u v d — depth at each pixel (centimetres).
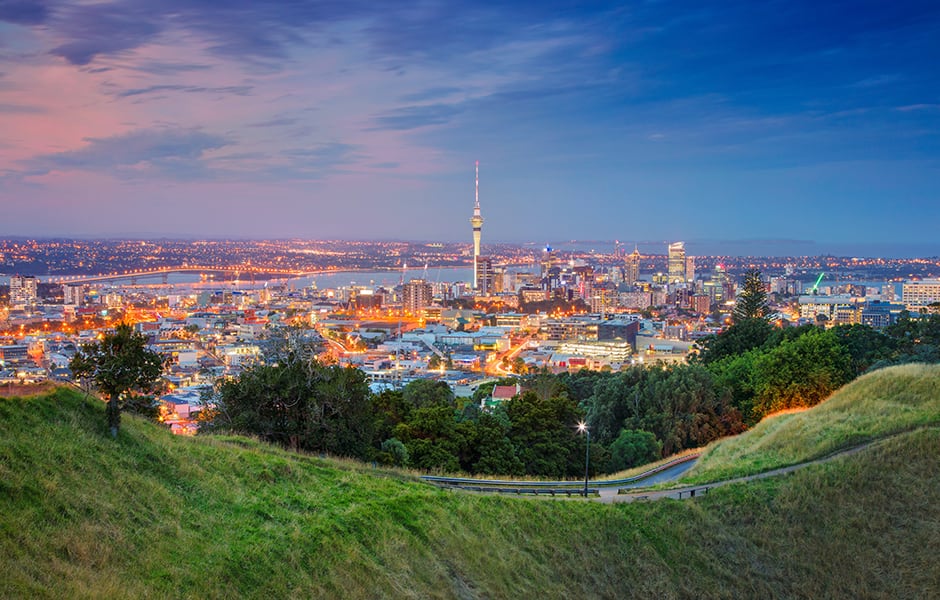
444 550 3766
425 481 4869
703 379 8781
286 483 3994
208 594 2722
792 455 5575
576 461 6975
